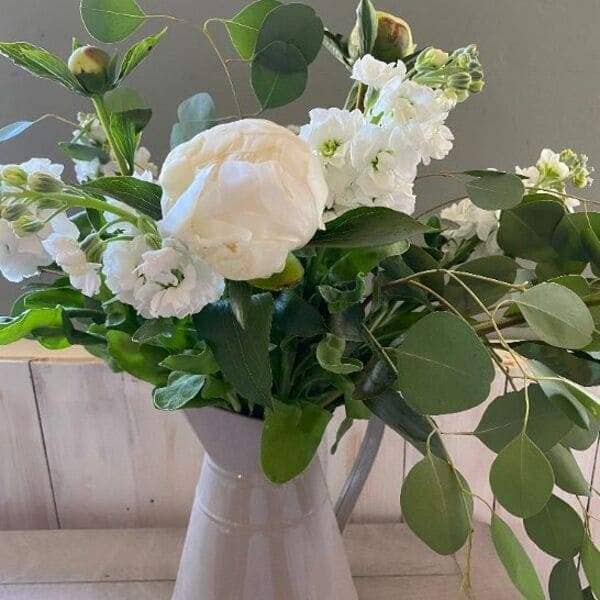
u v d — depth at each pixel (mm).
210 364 453
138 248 406
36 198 407
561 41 767
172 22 750
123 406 814
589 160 808
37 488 853
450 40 766
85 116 551
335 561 588
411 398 421
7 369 791
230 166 336
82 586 749
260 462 504
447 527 442
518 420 481
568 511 501
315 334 442
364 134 402
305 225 350
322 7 745
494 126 797
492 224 519
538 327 429
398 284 476
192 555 575
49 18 747
